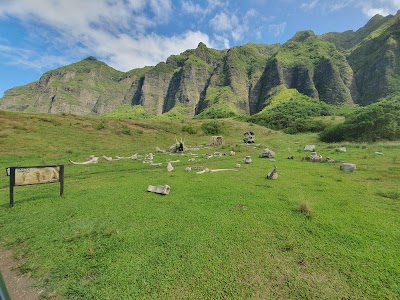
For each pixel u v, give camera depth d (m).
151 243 6.73
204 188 12.38
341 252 6.18
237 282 5.12
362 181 13.92
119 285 5.12
